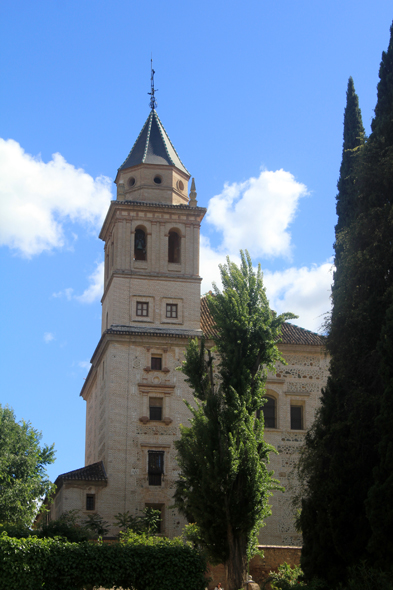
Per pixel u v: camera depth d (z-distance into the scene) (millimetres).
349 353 36375
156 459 55062
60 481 54000
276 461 56375
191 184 62000
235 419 37250
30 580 30766
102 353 58906
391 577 29359
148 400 56125
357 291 36781
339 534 32594
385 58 40812
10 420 54812
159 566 33125
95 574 32031
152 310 58469
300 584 33844
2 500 48625
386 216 36531
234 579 35625
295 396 58000
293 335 59938
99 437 58812
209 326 59625
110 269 61656
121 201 59844
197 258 60281
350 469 33312
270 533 54344
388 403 31719
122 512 53156
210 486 36094
